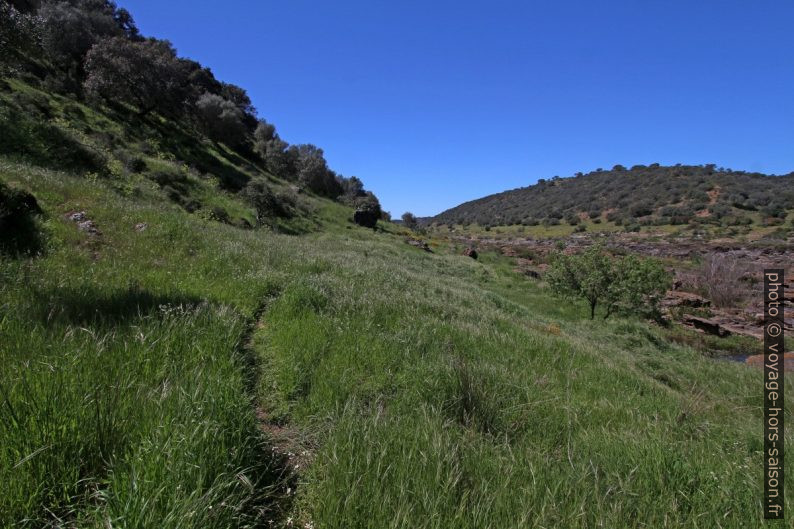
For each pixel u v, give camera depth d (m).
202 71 70.50
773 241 65.69
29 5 36.31
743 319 23.06
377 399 3.44
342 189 70.12
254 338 4.75
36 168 11.43
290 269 8.59
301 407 3.32
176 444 2.00
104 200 9.84
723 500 2.47
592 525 2.11
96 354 2.85
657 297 17.97
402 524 1.90
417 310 6.95
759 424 5.21
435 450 2.50
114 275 5.44
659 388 6.27
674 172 142.38
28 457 1.69
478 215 181.25
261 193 28.42
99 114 30.88
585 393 4.78
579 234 98.31
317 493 2.26
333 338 4.59
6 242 5.75
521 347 6.09
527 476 2.53
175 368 2.99
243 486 2.08
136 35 61.25
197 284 5.86
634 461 2.79
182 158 33.88
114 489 1.74
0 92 21.94
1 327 3.03
